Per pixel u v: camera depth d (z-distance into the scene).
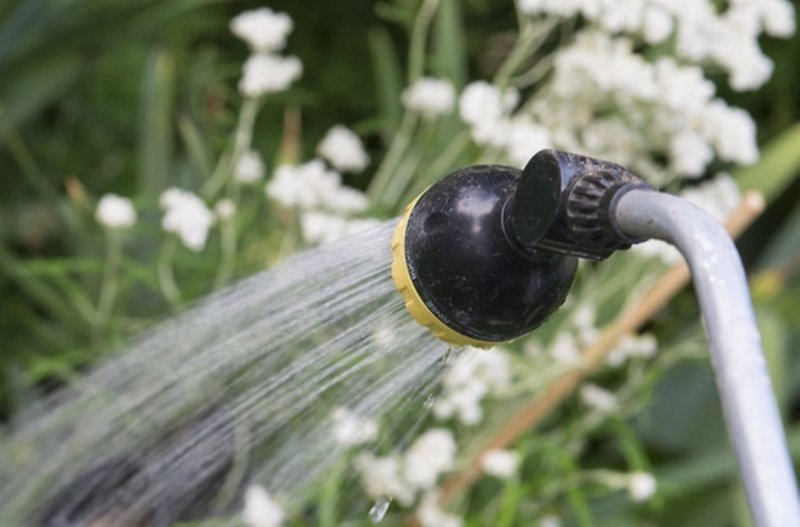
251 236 2.09
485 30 3.32
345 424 1.42
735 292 0.99
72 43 2.51
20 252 2.91
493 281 1.11
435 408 1.76
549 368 1.88
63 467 1.71
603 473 1.91
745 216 1.80
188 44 3.23
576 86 1.90
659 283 1.87
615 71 1.80
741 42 1.86
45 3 2.44
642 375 2.25
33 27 2.47
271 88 1.96
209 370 1.41
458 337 1.13
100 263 1.95
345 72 3.39
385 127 2.29
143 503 1.66
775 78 3.18
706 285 0.99
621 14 1.81
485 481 2.03
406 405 1.32
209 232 2.06
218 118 2.38
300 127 3.31
